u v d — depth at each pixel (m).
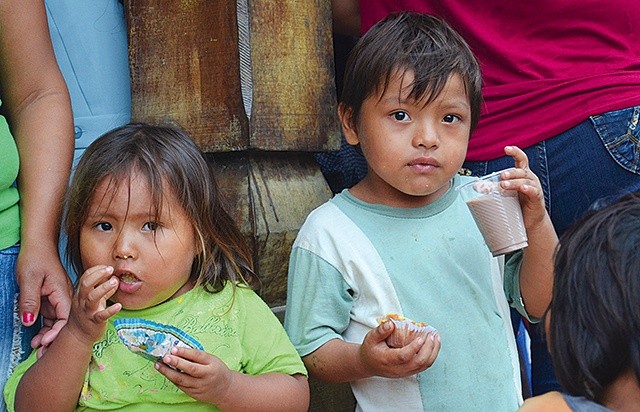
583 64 2.91
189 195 2.36
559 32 2.93
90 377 2.32
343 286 2.58
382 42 2.62
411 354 2.29
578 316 1.74
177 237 2.34
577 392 1.77
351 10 3.51
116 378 2.32
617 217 1.78
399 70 2.55
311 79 3.14
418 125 2.58
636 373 1.67
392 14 2.76
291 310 2.62
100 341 2.35
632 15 2.92
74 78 3.15
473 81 2.64
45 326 2.54
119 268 2.29
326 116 3.19
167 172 2.34
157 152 2.35
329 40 3.22
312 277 2.60
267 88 3.01
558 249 1.86
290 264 2.68
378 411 2.55
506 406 2.57
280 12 3.05
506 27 2.98
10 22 2.62
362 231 2.61
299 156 3.23
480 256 2.66
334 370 2.50
